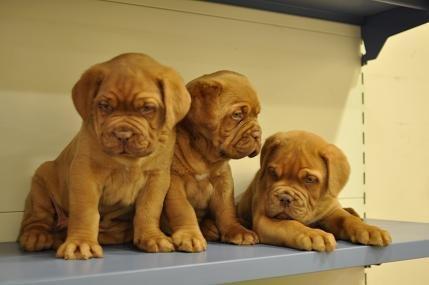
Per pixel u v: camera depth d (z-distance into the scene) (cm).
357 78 141
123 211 90
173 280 70
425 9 114
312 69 134
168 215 90
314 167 92
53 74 104
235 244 91
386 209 145
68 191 86
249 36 125
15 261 74
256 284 124
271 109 127
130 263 72
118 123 74
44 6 104
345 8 133
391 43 149
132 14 112
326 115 136
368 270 141
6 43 101
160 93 78
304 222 95
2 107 100
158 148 83
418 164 151
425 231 109
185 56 117
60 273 66
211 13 121
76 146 84
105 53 109
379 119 145
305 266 83
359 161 141
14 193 100
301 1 129
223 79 90
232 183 99
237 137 88
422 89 154
